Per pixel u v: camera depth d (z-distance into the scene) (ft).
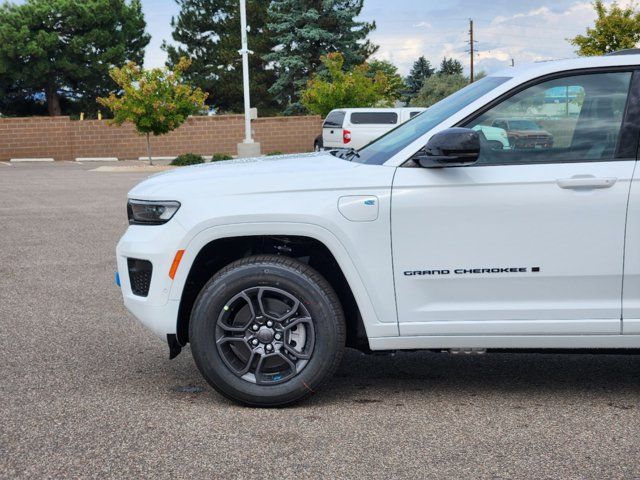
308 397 14.28
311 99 118.42
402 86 229.25
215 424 13.34
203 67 181.98
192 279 14.80
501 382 15.76
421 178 13.58
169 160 111.55
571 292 13.58
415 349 14.07
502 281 13.58
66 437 12.76
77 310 22.13
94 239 35.68
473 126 13.82
